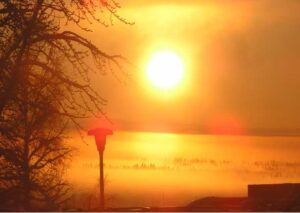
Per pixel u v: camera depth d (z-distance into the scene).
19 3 15.71
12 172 15.47
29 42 15.61
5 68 15.51
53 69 15.95
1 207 14.71
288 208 13.11
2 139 15.91
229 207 13.57
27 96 15.64
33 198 15.07
